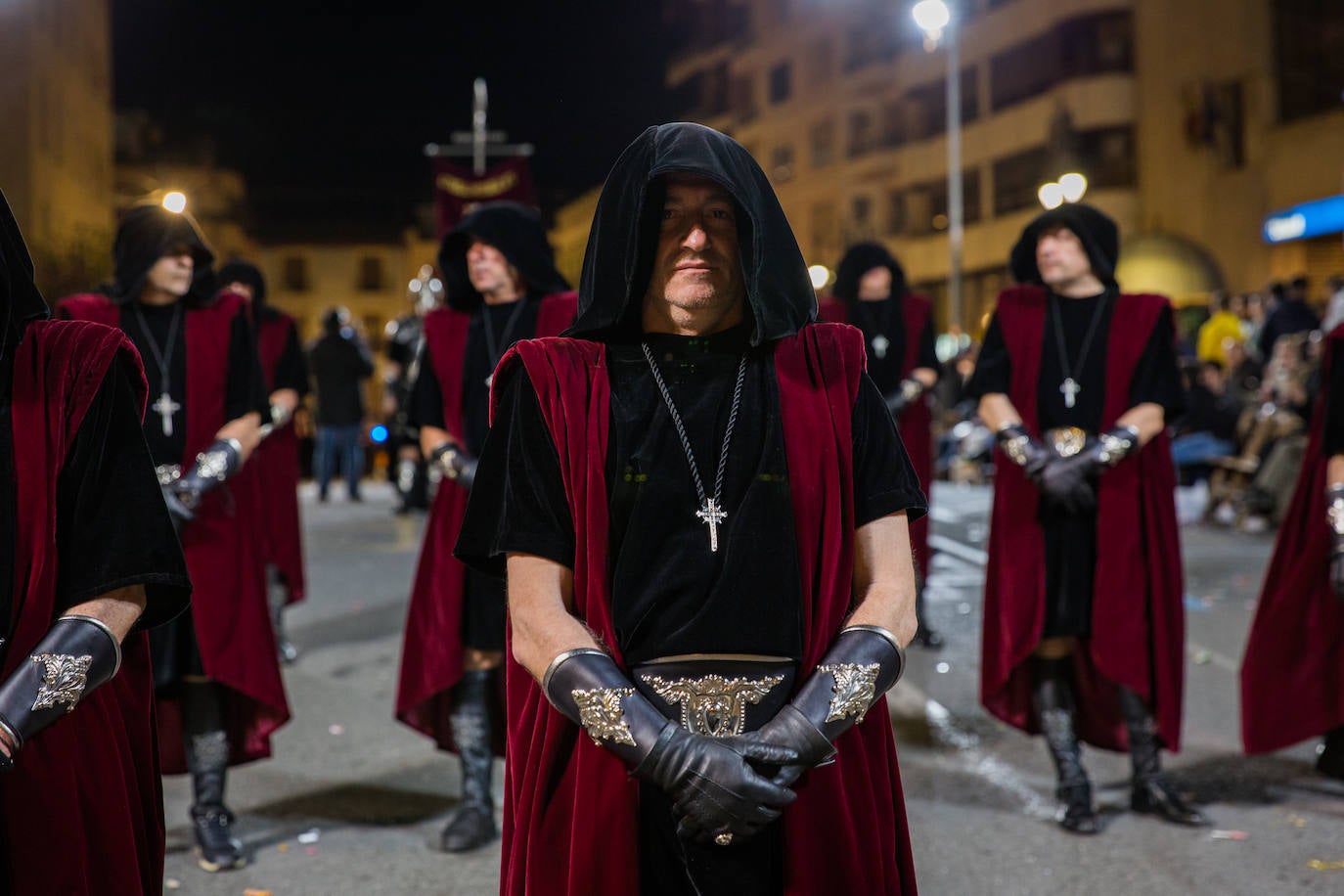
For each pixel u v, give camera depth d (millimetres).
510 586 2150
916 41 43094
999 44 39812
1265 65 31625
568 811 2125
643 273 2191
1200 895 3871
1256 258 31922
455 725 4570
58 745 2148
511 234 4648
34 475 2162
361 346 16688
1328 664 4758
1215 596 8648
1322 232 29625
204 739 4344
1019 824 4535
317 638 7824
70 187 32719
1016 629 4652
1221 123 32844
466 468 4539
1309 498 4820
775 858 2102
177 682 4387
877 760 2211
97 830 2205
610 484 2127
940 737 5648
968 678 6668
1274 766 5219
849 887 2074
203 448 4438
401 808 4832
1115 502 4648
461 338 4723
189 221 4496
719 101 52344
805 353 2219
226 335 4555
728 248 2182
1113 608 4594
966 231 41844
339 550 11688
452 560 4586
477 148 27688
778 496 2111
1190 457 12867
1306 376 11578
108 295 4570
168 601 2348
